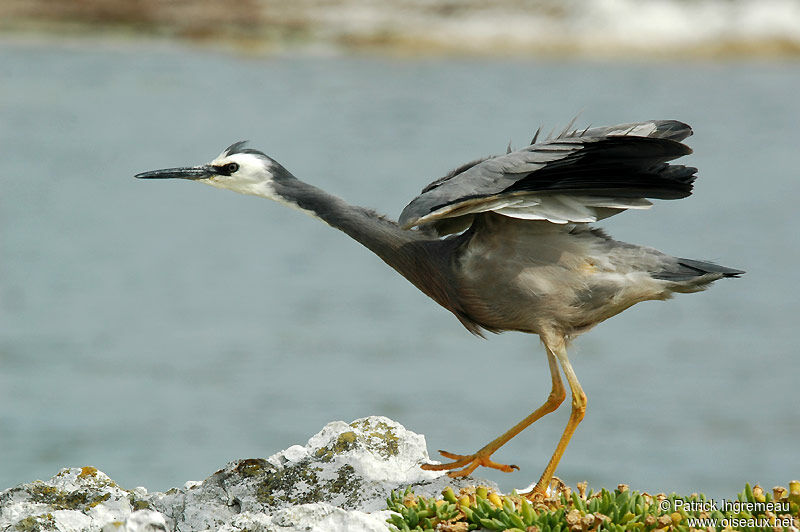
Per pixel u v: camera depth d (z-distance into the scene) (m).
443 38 74.81
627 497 7.90
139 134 62.41
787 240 42.56
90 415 22.77
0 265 37.81
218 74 73.69
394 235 9.69
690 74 74.50
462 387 26.06
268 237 45.84
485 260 9.20
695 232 43.84
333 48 74.06
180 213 49.41
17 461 19.89
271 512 8.83
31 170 53.91
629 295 9.27
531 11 76.50
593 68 74.00
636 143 8.53
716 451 22.08
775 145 63.72
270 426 22.56
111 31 73.81
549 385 26.64
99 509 8.72
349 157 57.66
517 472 20.98
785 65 75.12
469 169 8.91
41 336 29.66
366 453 9.30
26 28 72.81
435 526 7.95
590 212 8.80
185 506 8.96
